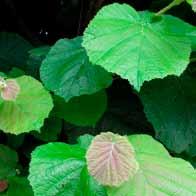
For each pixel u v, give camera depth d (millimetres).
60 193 513
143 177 493
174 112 674
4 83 619
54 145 550
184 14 763
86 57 672
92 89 654
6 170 694
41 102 631
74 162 526
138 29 588
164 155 530
